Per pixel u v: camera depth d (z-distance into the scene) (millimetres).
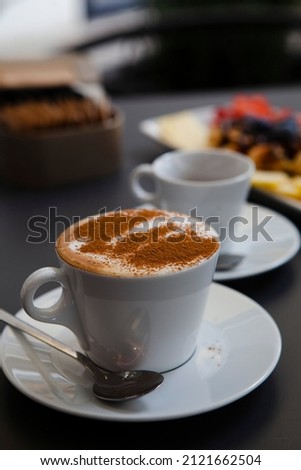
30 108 755
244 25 1364
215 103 1004
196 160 593
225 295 473
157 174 565
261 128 785
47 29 2082
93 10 2166
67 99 850
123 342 405
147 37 1381
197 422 381
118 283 383
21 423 384
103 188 712
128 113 970
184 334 407
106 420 373
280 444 367
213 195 540
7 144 714
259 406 392
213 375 402
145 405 379
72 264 395
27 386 388
